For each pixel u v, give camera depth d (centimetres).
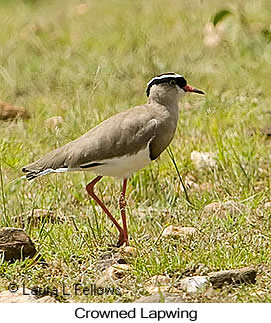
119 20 2267
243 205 1241
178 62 1889
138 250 1127
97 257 1125
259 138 1506
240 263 1074
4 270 1085
